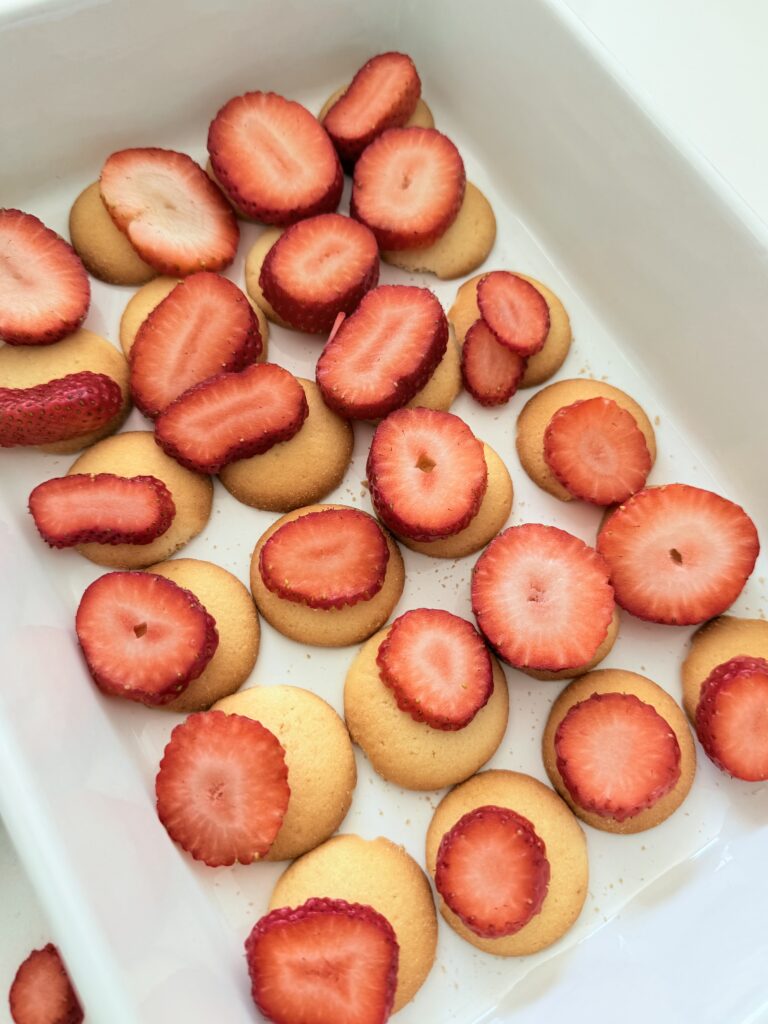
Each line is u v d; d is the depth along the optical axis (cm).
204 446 21
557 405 23
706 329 22
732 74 24
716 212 21
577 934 19
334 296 22
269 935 17
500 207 26
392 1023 19
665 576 21
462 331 23
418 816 20
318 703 20
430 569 22
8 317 22
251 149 24
